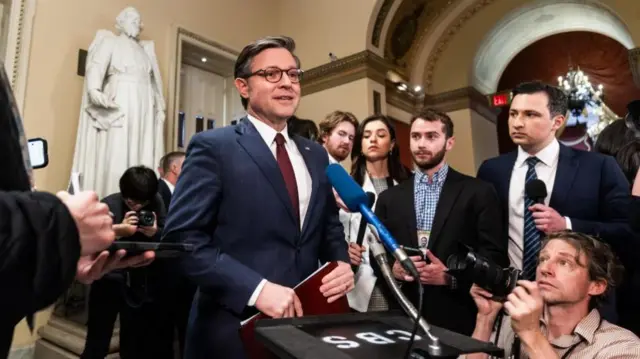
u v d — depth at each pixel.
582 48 8.20
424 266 1.56
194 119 5.19
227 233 1.14
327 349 0.64
